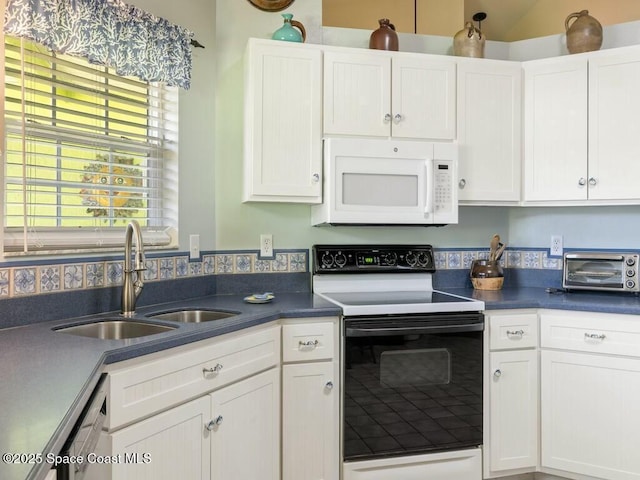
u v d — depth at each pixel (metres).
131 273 1.86
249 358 1.79
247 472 1.78
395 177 2.36
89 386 1.04
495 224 2.89
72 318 1.75
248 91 2.33
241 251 2.55
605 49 2.56
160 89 2.27
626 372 2.09
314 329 2.02
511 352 2.23
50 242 1.71
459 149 2.49
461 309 2.15
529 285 2.84
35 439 0.72
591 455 2.15
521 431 2.23
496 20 4.07
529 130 2.53
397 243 2.77
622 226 2.64
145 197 2.17
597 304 2.16
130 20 1.90
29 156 1.71
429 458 2.11
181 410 1.48
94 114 1.96
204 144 2.45
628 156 2.35
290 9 2.63
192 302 2.22
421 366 2.10
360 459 2.05
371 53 2.40
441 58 2.47
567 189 2.46
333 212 2.28
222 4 2.54
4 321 1.55
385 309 2.07
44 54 1.72
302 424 2.00
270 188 2.28
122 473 1.27
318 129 2.34
